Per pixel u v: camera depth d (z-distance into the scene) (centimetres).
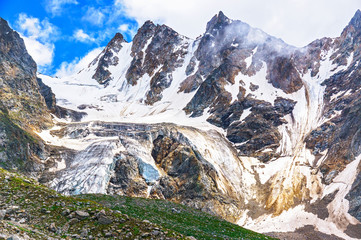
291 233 15662
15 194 5047
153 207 8862
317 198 18050
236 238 7394
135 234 4412
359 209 16138
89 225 4441
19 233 3406
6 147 17762
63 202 4941
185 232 7012
